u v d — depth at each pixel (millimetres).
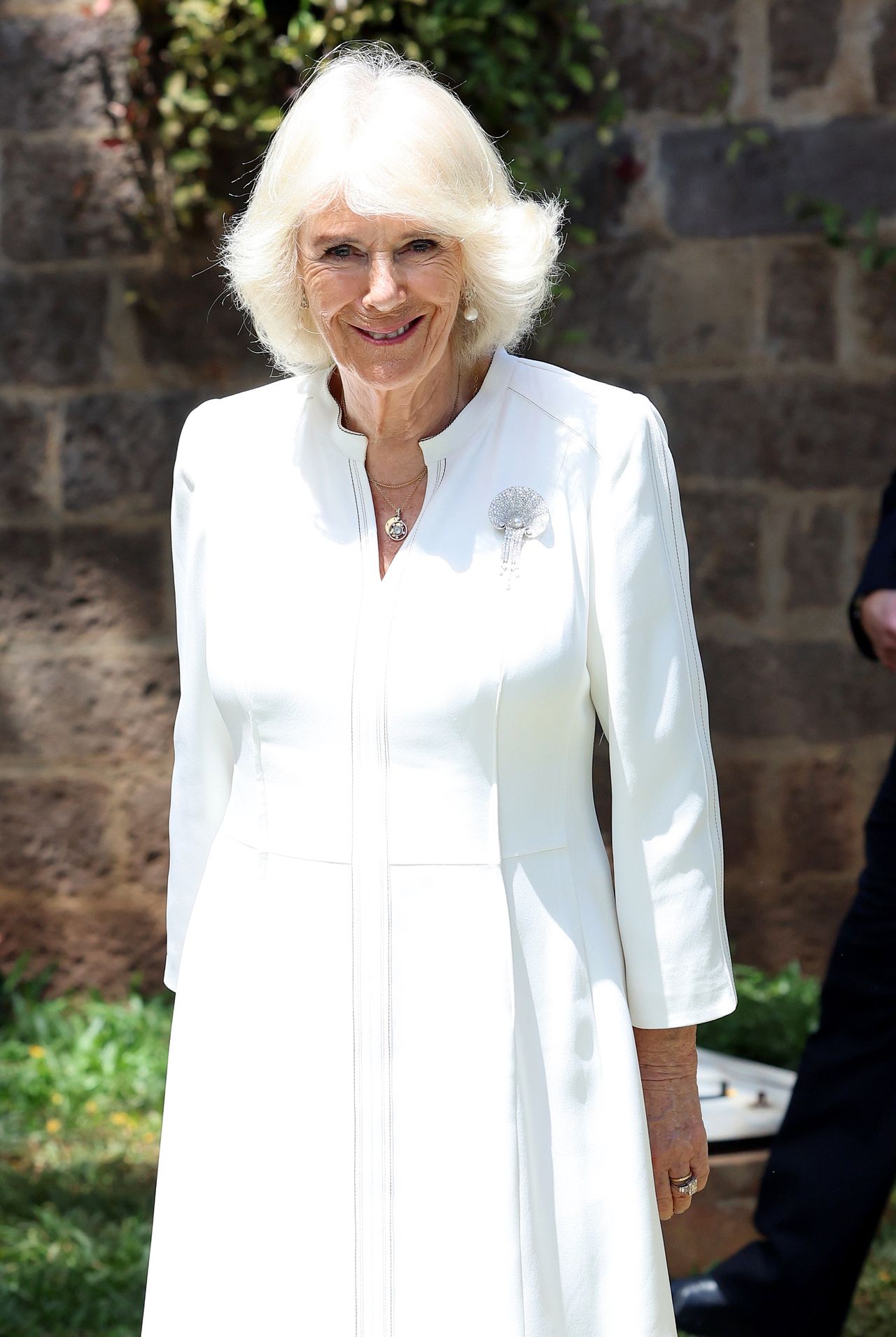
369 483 3662
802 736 9234
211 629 3742
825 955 9297
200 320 9047
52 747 9219
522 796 3514
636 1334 3457
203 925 3744
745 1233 6172
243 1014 3588
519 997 3451
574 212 8992
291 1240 3486
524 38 8641
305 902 3529
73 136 8922
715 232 9016
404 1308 3412
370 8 8273
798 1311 5465
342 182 3311
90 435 9109
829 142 8938
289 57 8414
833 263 9008
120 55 8820
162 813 9250
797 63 8891
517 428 3633
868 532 9164
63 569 9164
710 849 3605
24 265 9016
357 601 3543
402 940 3457
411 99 3398
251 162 8703
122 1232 6547
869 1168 5391
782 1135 5594
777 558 9172
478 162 3459
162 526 9156
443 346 3486
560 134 8969
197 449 3912
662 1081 3689
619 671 3498
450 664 3432
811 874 9289
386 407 3572
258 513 3736
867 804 9273
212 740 3949
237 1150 3561
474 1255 3375
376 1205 3438
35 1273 6145
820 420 9102
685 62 8930
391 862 3463
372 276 3361
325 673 3512
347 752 3488
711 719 9227
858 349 9070
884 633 5555
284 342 3762
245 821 3697
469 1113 3404
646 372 9117
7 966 9242
